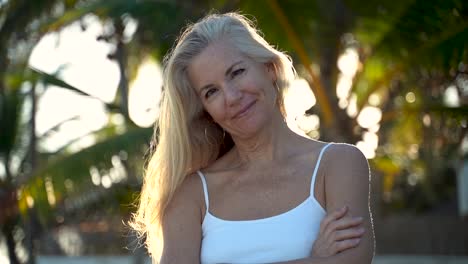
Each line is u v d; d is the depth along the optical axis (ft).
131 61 41.32
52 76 30.81
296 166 9.33
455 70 27.63
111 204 30.40
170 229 9.61
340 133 29.86
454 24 26.81
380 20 27.48
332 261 8.68
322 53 29.14
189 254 9.48
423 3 26.43
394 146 38.60
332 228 8.83
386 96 35.47
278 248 8.99
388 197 82.48
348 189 9.07
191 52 9.46
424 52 27.58
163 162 9.77
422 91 33.99
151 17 28.81
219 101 9.33
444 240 80.59
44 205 26.76
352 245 8.74
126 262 67.77
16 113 41.70
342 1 27.63
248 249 9.07
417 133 37.04
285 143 9.52
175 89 9.58
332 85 29.66
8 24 36.58
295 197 9.18
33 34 35.99
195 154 9.77
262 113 9.33
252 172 9.45
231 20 9.53
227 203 9.41
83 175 26.35
